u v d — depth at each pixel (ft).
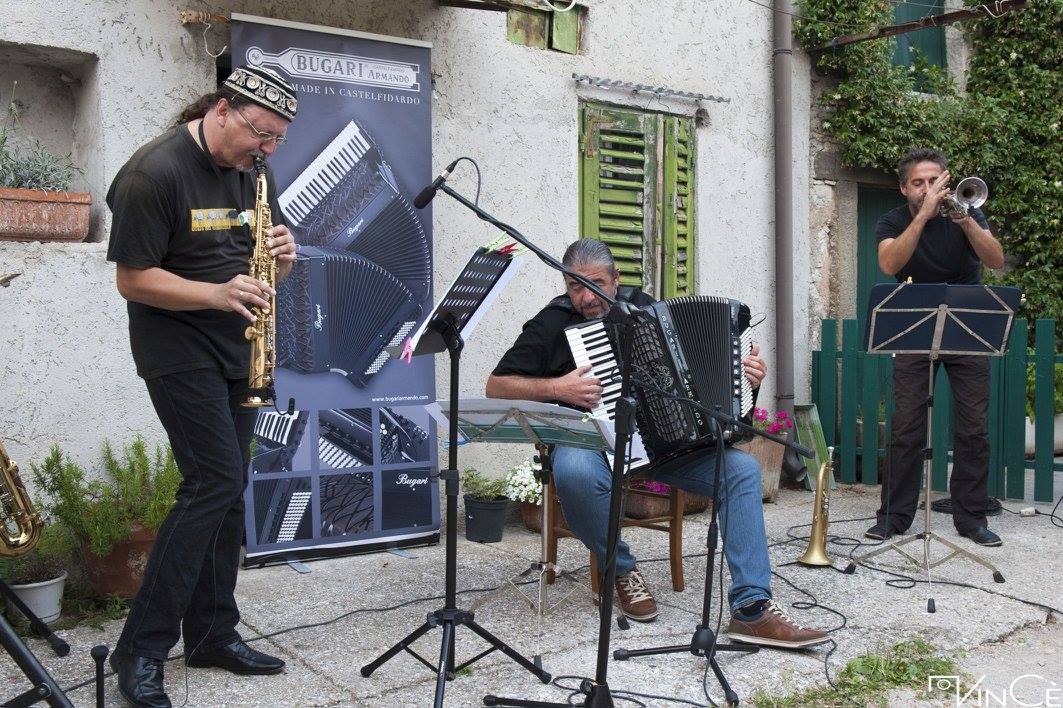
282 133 9.03
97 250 12.91
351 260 14.34
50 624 11.15
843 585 13.26
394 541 14.85
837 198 22.56
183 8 13.53
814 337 22.18
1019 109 24.35
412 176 14.90
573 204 17.87
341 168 14.21
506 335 17.06
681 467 11.57
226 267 9.16
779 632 10.56
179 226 8.76
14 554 10.12
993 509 17.92
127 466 12.66
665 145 19.16
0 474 10.05
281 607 11.97
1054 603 12.64
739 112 20.33
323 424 14.23
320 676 9.77
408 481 14.99
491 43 16.63
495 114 16.72
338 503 14.39
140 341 8.87
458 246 16.34
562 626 11.35
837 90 21.94
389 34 15.35
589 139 18.08
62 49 12.74
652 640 10.92
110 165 13.09
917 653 10.81
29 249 12.44
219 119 8.83
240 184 9.36
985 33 24.79
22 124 13.52
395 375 14.87
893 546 13.85
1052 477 18.79
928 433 13.60
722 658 10.44
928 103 23.00
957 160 23.18
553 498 12.69
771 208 21.01
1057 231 24.32
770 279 21.03
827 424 21.31
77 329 12.80
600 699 8.36
